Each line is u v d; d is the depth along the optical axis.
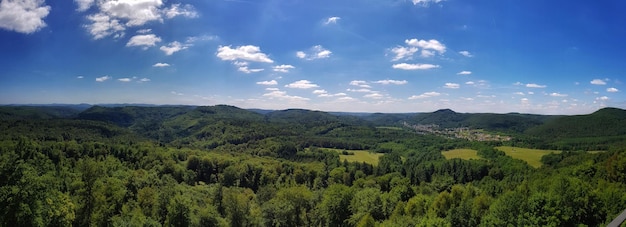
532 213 65.38
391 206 97.88
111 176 107.06
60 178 93.88
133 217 70.81
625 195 69.19
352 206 96.12
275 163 186.38
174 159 175.25
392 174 156.88
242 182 168.00
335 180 158.62
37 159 104.38
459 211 74.19
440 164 178.50
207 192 128.88
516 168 154.00
